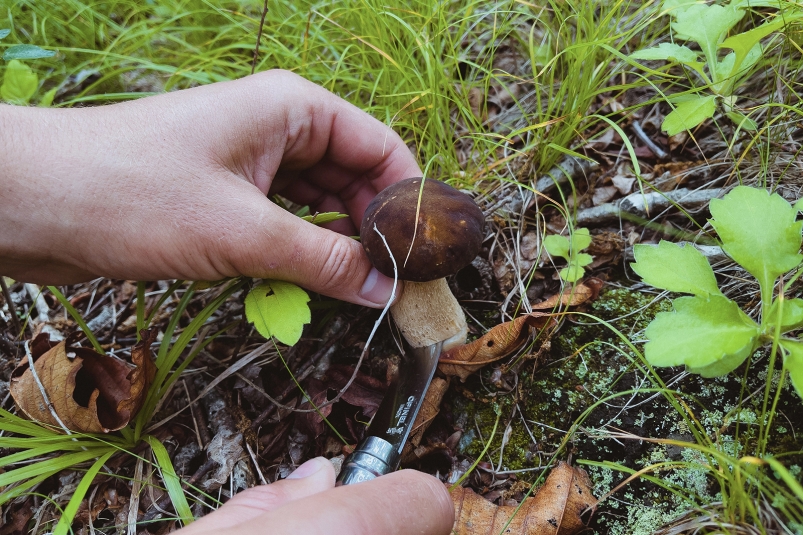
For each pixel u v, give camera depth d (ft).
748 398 0.60
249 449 0.72
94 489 0.70
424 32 0.91
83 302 0.92
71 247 0.62
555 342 0.75
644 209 0.82
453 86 0.98
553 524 0.61
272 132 0.71
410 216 0.60
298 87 0.74
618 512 0.62
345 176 0.87
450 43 0.91
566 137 0.86
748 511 0.53
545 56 0.99
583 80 0.82
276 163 0.74
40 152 0.59
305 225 0.63
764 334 0.53
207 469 0.71
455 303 0.73
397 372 0.73
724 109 0.80
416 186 0.64
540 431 0.70
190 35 1.17
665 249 0.59
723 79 0.71
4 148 0.58
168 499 0.69
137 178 0.61
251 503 0.52
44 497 0.66
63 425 0.65
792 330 0.60
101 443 0.68
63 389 0.66
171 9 1.16
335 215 0.70
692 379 0.65
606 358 0.72
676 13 0.76
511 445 0.70
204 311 0.72
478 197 0.90
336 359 0.79
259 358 0.81
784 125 0.76
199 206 0.62
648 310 0.74
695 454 0.61
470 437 0.72
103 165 0.60
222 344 0.84
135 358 0.65
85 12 1.16
